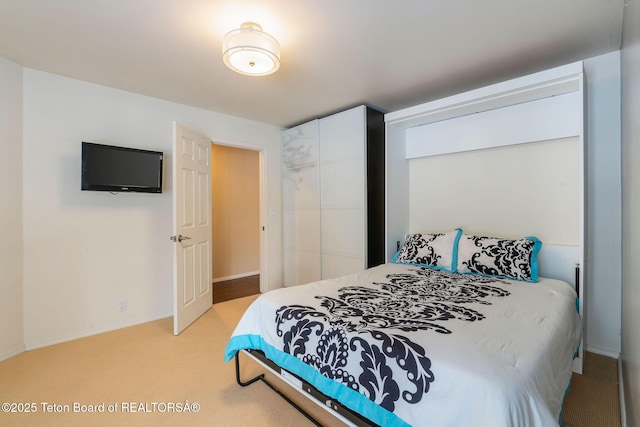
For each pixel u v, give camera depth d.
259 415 1.68
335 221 3.50
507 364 1.06
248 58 1.84
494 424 0.88
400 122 3.22
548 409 0.95
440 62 2.34
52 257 2.53
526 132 2.61
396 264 2.94
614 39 2.03
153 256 3.08
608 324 2.25
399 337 1.25
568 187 2.47
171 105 3.18
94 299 2.74
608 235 2.24
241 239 5.18
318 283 2.18
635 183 1.23
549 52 2.20
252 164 5.34
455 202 3.15
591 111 2.29
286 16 1.76
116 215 2.86
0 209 2.22
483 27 1.88
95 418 1.64
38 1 1.61
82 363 2.22
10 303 2.30
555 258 2.45
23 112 2.39
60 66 2.39
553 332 1.36
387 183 3.22
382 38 2.00
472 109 2.80
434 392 1.04
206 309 3.36
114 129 2.82
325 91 2.91
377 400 1.18
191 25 1.84
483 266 2.46
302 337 1.51
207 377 2.05
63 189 2.57
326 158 3.59
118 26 1.85
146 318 3.04
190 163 3.01
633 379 1.22
